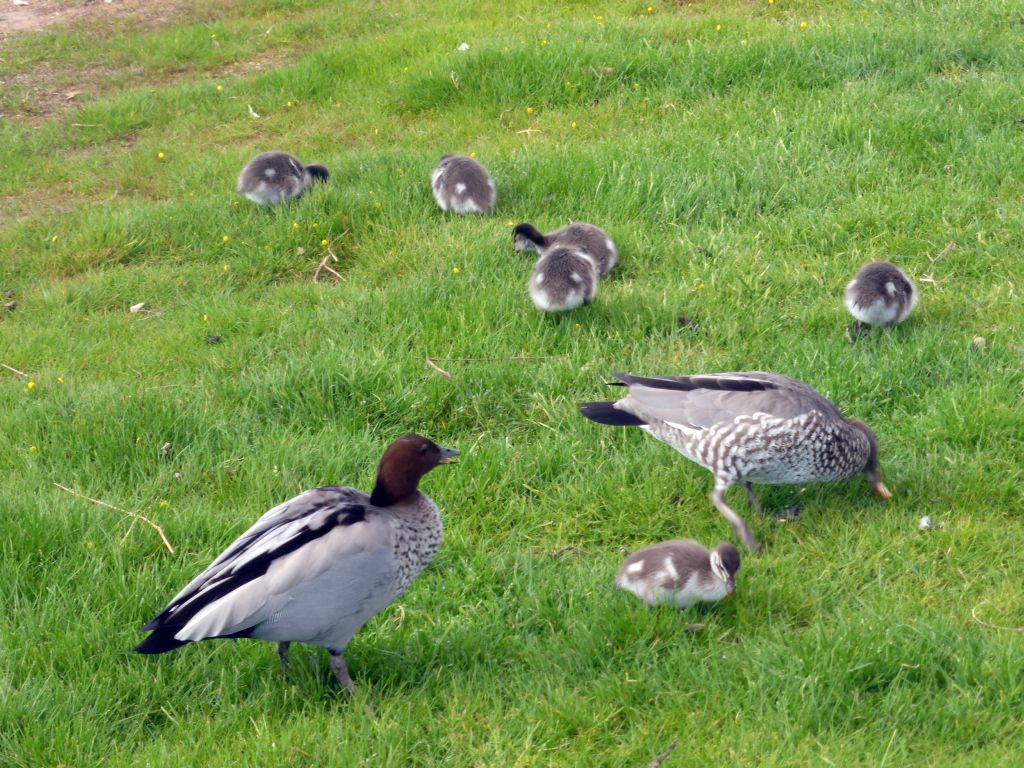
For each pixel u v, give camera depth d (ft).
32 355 12.80
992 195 13.52
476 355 12.23
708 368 11.90
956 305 12.42
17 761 9.77
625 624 10.23
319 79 18.58
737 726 9.72
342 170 14.97
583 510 11.07
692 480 11.18
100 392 12.03
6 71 20.44
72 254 14.19
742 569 10.55
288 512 10.00
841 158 14.08
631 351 12.23
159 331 13.06
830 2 18.51
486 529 11.00
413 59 18.65
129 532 10.87
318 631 9.88
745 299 12.57
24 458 11.52
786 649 9.98
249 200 14.55
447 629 10.37
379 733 9.77
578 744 9.74
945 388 11.54
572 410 11.69
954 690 9.80
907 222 13.24
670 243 13.37
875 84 14.98
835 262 12.93
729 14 18.53
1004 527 10.72
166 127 17.94
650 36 17.58
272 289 13.53
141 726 9.96
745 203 13.75
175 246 14.25
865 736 9.63
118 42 21.61
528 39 17.83
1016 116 14.38
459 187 13.99
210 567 9.85
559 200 14.23
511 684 10.05
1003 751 9.51
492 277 13.07
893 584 10.43
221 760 9.70
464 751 9.76
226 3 23.39
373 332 12.58
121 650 10.25
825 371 11.76
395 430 11.77
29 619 10.34
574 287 12.37
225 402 12.00
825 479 10.88
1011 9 16.78
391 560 9.98
